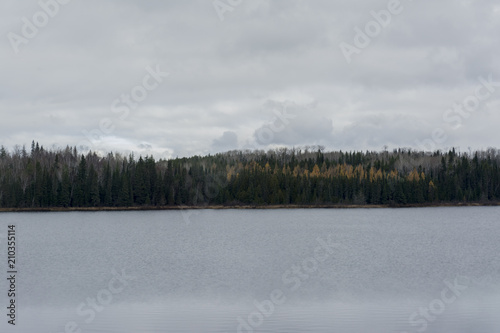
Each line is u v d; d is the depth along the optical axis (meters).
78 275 44.69
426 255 58.56
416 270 47.09
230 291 37.03
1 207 116.00
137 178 125.38
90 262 53.16
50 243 71.75
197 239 76.69
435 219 112.25
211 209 133.75
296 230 89.75
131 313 30.80
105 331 27.30
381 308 31.84
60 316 30.27
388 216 118.81
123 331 27.20
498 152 168.00
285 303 33.19
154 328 27.78
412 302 33.50
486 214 123.00
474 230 90.31
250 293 36.34
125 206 123.25
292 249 64.31
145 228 93.19
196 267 48.97
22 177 120.31
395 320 29.17
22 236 79.75
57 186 120.12
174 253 60.66
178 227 95.38
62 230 88.75
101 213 116.94
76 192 120.94
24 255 59.53
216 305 32.69
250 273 45.03
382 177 144.50
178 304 33.09
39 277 43.75
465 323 28.53
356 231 88.19
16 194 116.75
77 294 36.41
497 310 31.36
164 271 46.53
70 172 127.44
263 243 71.19
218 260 54.06
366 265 49.94
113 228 92.62
